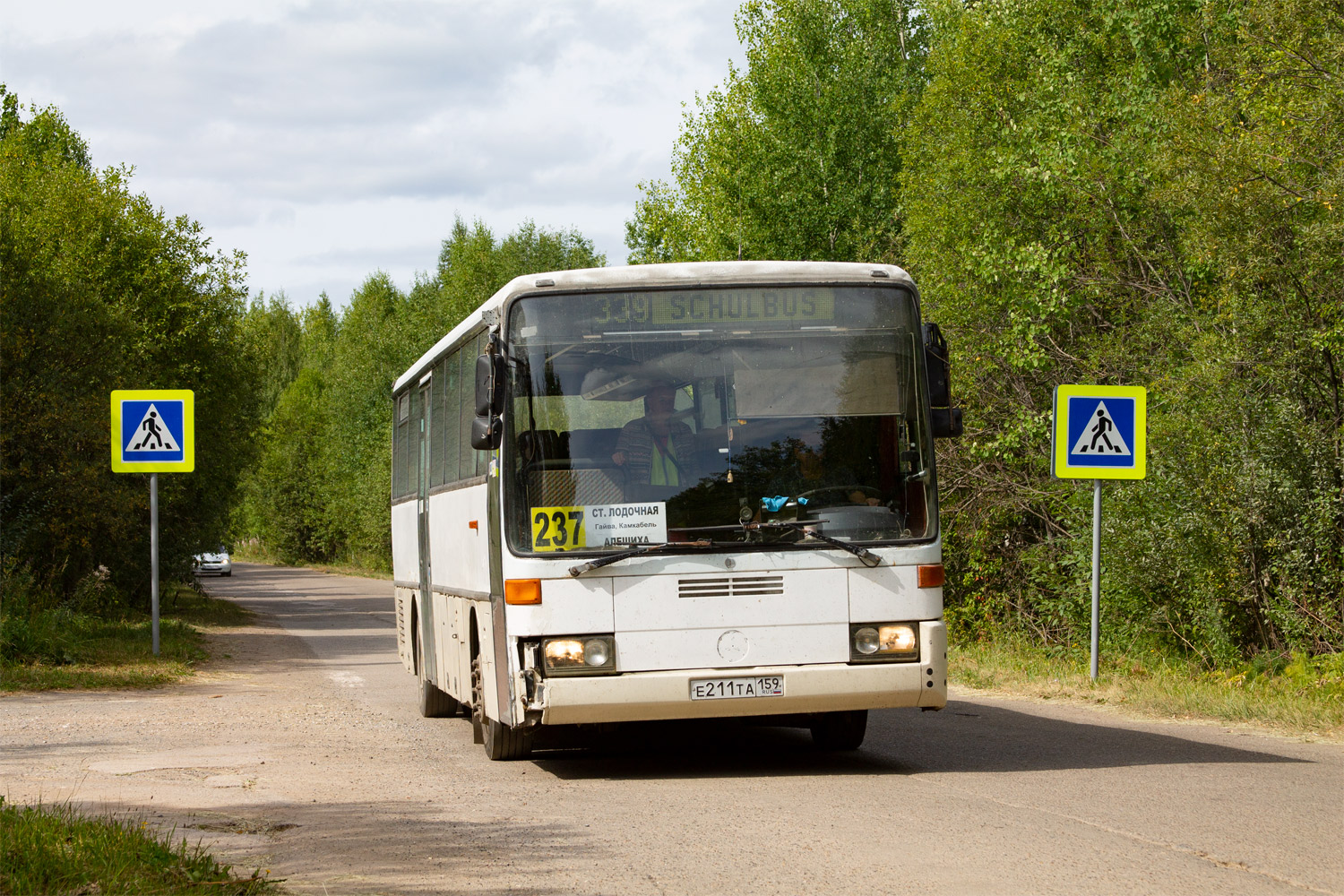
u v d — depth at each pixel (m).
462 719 19.67
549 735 17.16
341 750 15.88
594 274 13.31
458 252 117.31
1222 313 24.59
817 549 12.95
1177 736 15.84
